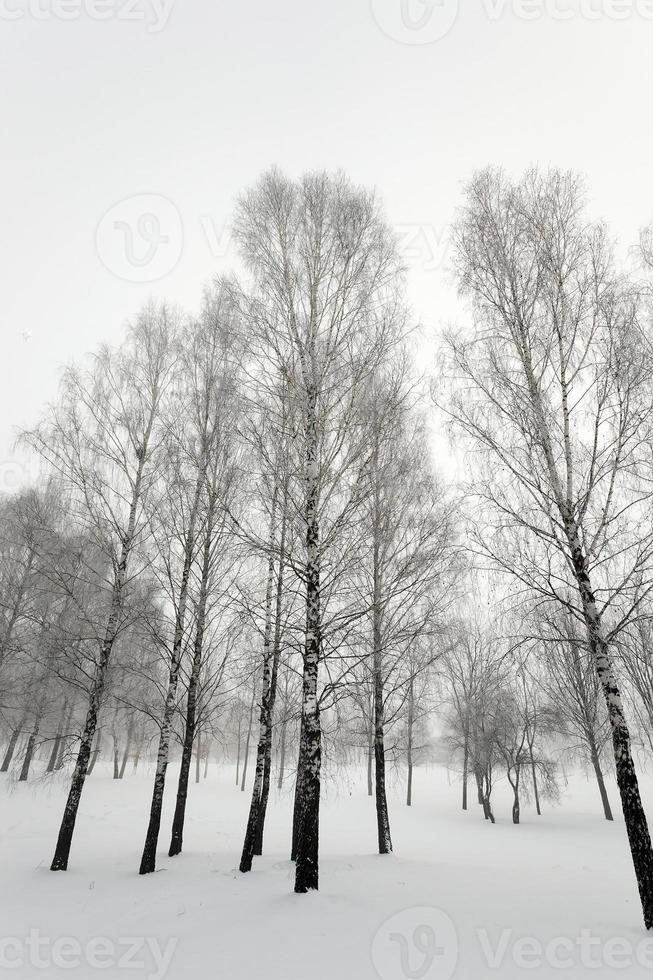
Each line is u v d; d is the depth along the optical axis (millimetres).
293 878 9500
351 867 11047
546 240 9148
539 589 8328
